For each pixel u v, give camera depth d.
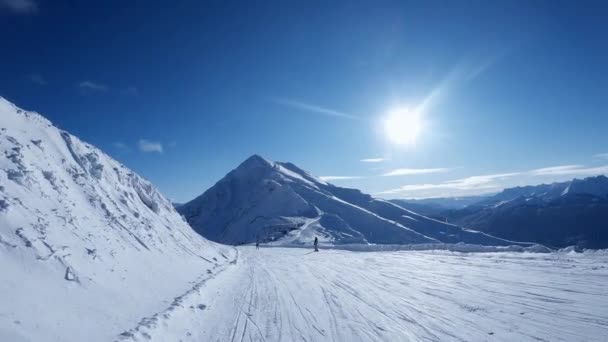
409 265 20.62
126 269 9.28
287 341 7.57
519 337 7.41
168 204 21.50
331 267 21.67
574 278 12.89
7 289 5.54
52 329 5.45
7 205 7.14
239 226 156.62
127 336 6.21
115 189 13.92
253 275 18.28
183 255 15.26
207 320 9.00
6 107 10.57
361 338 7.75
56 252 7.22
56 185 9.52
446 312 9.62
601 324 7.87
